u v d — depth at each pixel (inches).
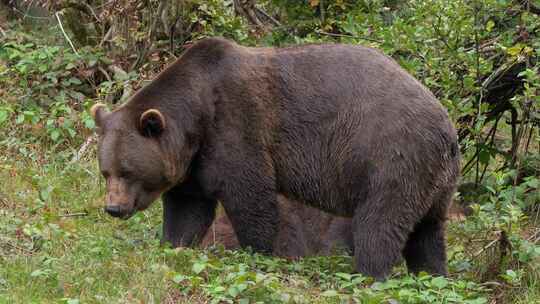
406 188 467.2
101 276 446.9
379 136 471.8
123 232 546.6
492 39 641.0
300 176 502.3
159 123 485.1
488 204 524.7
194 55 508.7
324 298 439.5
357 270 479.2
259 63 504.1
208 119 498.0
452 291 446.3
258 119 495.8
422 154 466.6
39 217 551.5
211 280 445.4
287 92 499.2
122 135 488.7
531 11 631.2
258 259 483.8
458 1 597.9
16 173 619.5
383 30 615.5
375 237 471.2
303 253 558.6
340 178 489.4
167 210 530.3
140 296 426.6
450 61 600.4
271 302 422.3
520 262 504.1
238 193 498.3
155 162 490.3
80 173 633.6
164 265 452.4
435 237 496.4
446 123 476.7
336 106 489.4
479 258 519.5
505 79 646.5
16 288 430.0
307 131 496.4
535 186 543.2
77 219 563.5
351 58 495.5
